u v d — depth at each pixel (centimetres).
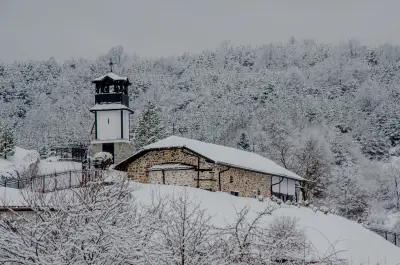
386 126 19812
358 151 16438
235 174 6900
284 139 14975
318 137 15438
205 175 6531
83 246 1188
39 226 1232
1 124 8112
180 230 1328
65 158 8688
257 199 6494
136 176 6738
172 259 1217
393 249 6109
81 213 1223
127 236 1181
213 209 5422
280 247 1367
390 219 12500
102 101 8938
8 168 7194
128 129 9025
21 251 1181
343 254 5234
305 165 11275
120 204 1324
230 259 1324
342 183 11931
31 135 18275
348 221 6712
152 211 1400
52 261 1176
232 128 18400
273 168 7938
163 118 19475
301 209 6569
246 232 1421
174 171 6638
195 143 7006
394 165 16250
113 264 1180
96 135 8894
